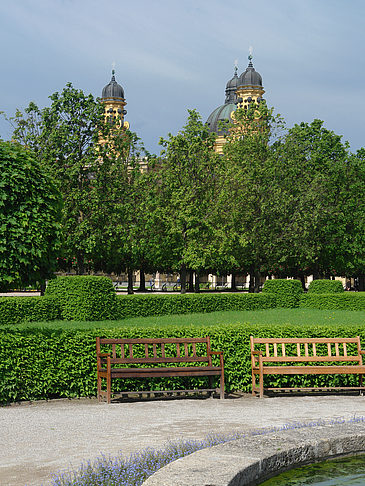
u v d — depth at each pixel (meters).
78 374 9.66
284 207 31.91
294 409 8.75
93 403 9.23
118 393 9.40
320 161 38.16
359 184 38.03
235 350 10.43
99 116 27.02
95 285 18.69
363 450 5.46
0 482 4.96
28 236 11.40
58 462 5.57
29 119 26.72
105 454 5.81
